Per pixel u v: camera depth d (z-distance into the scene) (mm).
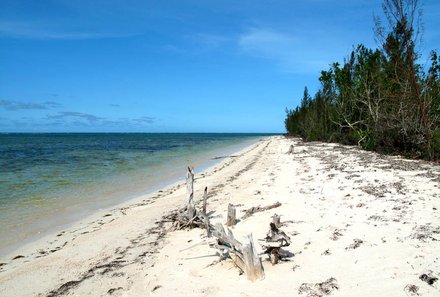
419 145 21219
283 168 20703
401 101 22031
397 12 21047
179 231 9602
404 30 21078
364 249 6465
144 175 23391
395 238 6789
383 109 24812
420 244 6328
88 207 13852
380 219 8133
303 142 48625
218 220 10250
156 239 8992
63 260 7902
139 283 6305
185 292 5734
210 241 8273
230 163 28984
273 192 13344
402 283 5055
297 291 5305
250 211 10562
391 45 22062
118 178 21922
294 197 11867
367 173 15180
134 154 43812
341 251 6555
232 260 6793
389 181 12773
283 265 6324
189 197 9867
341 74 37094
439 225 7262
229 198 13242
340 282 5383
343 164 19172
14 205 14023
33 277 7020
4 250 8992
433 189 10797
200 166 28875
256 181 16766
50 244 9367
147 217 11539
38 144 76000
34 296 6180
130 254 7961
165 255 7664
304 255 6641
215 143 82875
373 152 26391
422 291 4785
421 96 21312
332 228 7961
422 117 20594
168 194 16109
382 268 5617
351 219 8453
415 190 10781
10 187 18188
